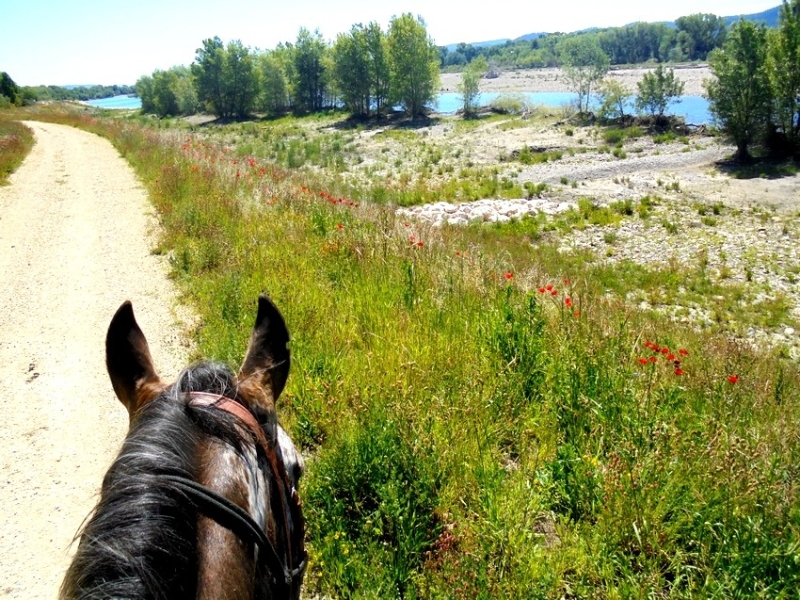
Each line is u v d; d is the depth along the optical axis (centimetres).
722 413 557
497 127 5228
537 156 3884
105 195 1805
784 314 1468
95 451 582
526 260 1636
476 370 584
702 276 1716
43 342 820
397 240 975
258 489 172
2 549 455
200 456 163
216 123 7556
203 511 149
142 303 919
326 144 4694
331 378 573
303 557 211
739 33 3353
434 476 444
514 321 648
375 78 6538
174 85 9062
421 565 386
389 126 5919
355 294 786
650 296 1545
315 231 1091
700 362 758
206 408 175
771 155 3434
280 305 745
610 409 527
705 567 373
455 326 694
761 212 2422
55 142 3319
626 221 2344
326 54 7488
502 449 519
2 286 1041
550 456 497
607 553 397
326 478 440
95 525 136
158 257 1159
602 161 3675
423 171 3550
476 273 848
